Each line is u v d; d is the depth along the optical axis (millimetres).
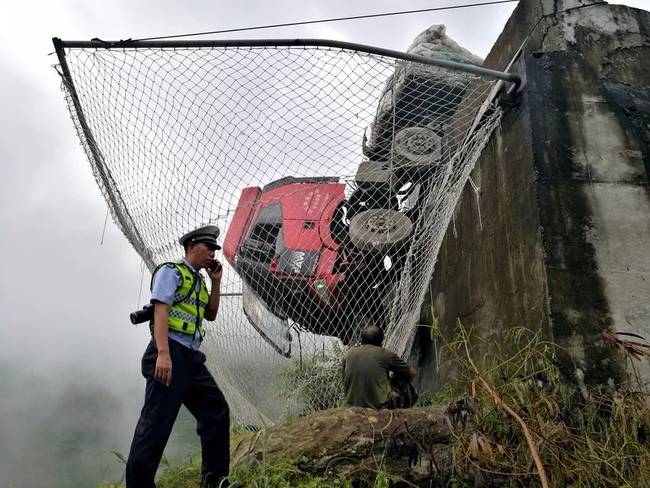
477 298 5480
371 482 3367
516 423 3285
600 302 4148
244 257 6055
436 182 5820
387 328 6059
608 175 4566
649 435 3400
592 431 3506
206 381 3434
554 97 4824
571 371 3916
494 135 5418
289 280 5938
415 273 5969
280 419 5516
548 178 4523
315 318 5988
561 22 5152
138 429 3146
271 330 5930
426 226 5871
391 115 5641
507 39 5746
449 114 5898
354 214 6160
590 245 4324
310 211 6188
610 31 5176
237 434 5172
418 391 6691
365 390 4598
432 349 6492
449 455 3471
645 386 3910
